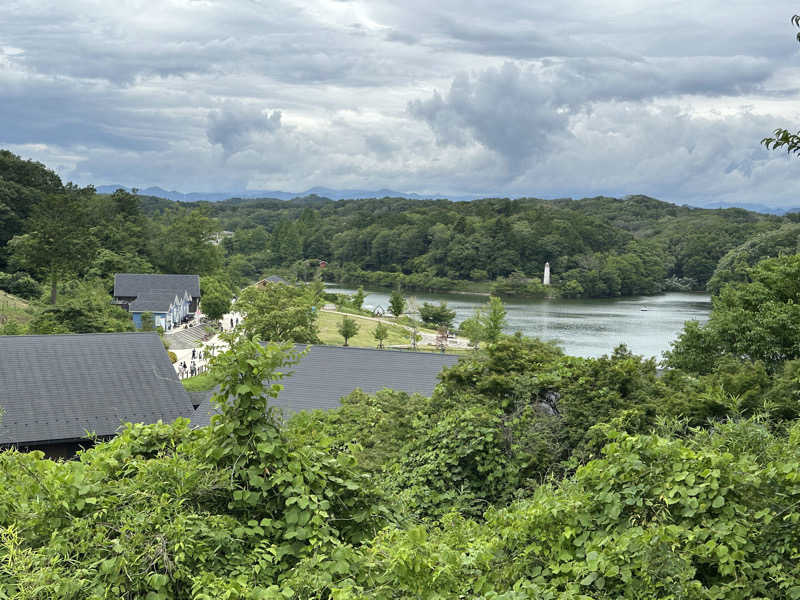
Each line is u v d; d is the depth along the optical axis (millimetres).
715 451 7051
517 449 13625
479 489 13242
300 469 6953
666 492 6289
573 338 84375
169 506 6535
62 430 26500
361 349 30453
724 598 5387
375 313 115125
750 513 6121
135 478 7051
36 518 6410
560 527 6566
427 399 18656
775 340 27875
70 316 52688
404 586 5805
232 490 6895
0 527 6105
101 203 131750
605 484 6668
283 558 6559
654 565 5520
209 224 135125
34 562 5738
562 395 15555
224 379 7273
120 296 93625
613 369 15180
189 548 6062
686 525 6078
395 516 7629
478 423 13883
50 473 7039
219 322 97438
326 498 7105
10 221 108875
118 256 113000
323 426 8484
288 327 51312
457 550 6957
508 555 6773
